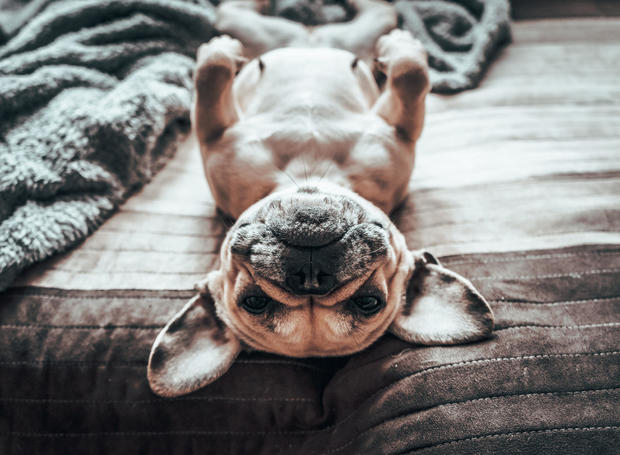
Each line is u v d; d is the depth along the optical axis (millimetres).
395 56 521
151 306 483
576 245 509
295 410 441
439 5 801
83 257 527
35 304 484
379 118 542
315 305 394
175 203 598
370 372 436
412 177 615
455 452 385
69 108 604
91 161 583
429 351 429
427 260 467
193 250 542
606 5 907
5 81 628
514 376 411
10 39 748
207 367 430
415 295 458
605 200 554
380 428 412
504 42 809
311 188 421
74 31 727
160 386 418
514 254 507
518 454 382
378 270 400
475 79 732
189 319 441
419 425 399
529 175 592
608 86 718
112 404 449
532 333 437
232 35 693
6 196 537
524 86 726
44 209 543
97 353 458
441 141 656
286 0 790
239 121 542
